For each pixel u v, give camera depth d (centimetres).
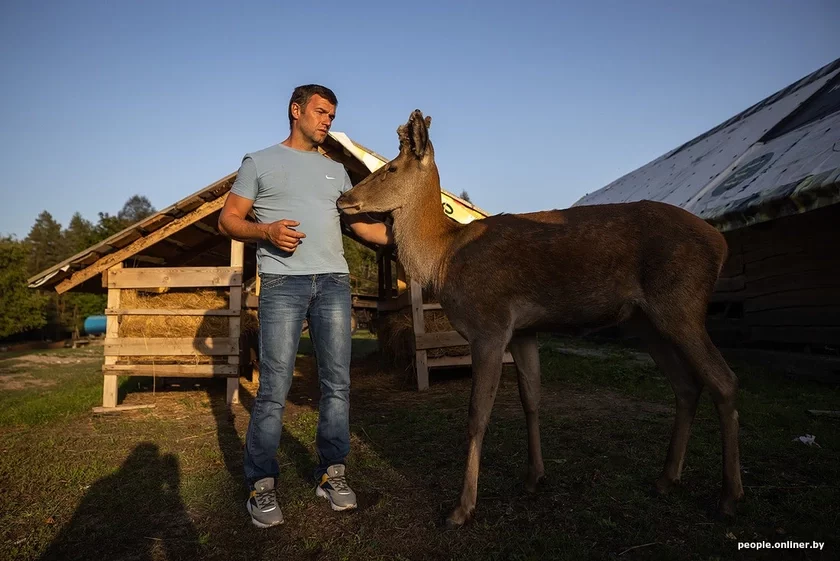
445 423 520
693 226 310
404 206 357
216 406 677
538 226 328
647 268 308
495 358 319
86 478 400
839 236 716
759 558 263
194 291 743
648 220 314
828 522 292
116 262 700
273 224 314
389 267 995
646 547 275
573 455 409
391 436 483
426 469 392
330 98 353
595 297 319
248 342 836
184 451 465
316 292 337
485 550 276
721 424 303
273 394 325
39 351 1864
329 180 353
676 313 302
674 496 329
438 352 738
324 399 343
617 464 387
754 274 874
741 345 904
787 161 793
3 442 507
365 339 1736
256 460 321
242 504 346
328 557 277
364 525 308
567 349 1101
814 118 891
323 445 343
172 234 707
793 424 470
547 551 271
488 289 322
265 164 338
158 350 692
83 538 308
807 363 721
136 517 332
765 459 389
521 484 356
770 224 830
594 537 286
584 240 317
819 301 745
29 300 2261
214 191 687
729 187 868
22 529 320
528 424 351
